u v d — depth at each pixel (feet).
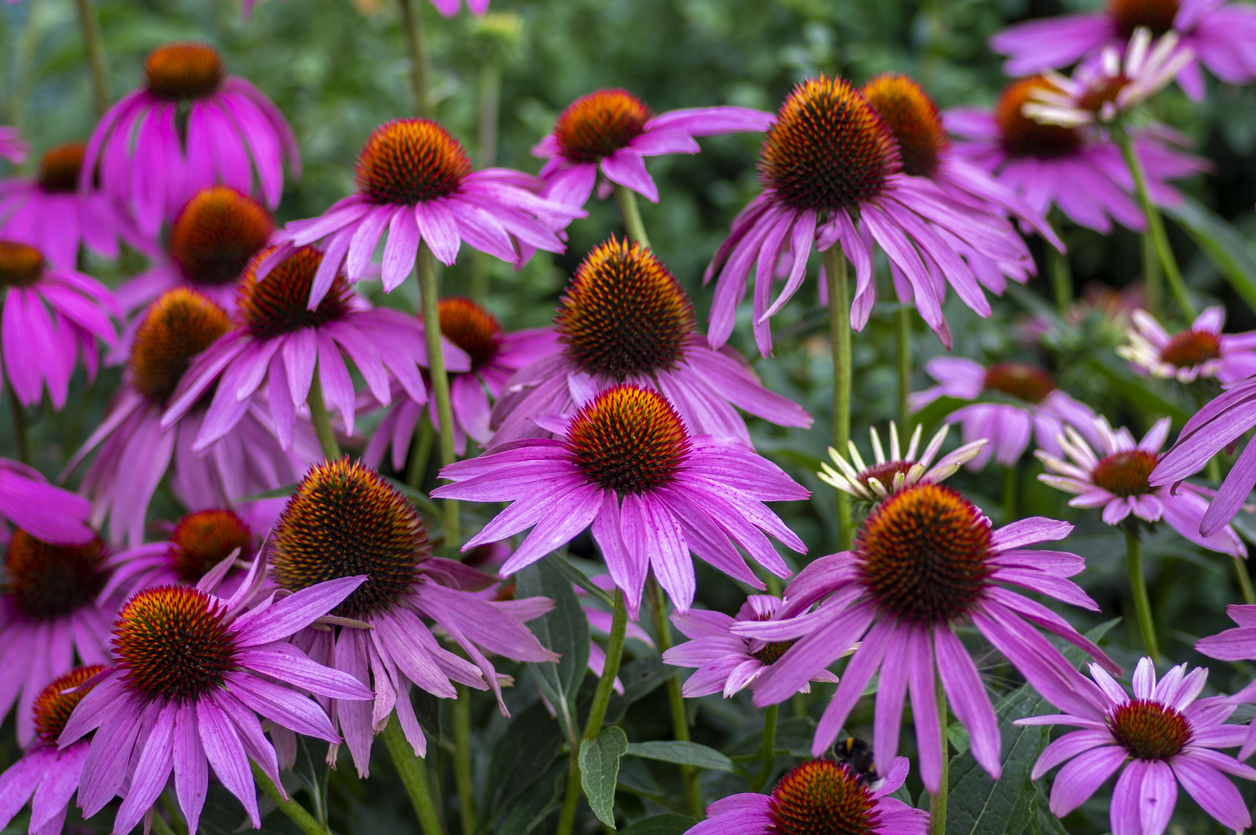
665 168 4.54
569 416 2.62
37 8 5.08
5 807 2.54
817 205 2.70
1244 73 3.72
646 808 2.79
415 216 2.73
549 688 2.69
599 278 2.67
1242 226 5.17
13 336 3.22
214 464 3.02
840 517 2.81
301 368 2.78
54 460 3.67
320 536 2.55
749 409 2.71
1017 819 2.49
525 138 4.92
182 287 3.14
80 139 5.58
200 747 2.47
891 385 3.40
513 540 2.85
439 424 2.81
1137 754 2.46
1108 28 3.96
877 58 4.74
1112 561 3.00
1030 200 3.48
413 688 2.62
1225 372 3.02
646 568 2.45
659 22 5.44
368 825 2.85
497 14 5.24
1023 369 3.27
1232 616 2.46
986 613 2.37
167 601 2.50
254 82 5.21
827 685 2.90
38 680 2.89
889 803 2.48
